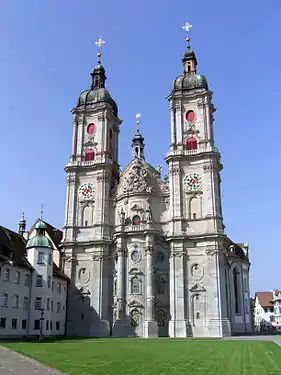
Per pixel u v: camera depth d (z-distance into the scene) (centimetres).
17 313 6500
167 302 7606
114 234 7981
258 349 3909
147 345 4691
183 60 9225
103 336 7556
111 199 8588
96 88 9644
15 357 3025
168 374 2127
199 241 7656
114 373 2166
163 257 7838
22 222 9406
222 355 3272
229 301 8288
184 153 8150
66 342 5419
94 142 8931
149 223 7762
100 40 10125
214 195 7788
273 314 14900
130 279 7631
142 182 8294
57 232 9350
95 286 7962
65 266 8275
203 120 8306
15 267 6538
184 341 5631
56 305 7588
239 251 10175
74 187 8712
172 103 8569
